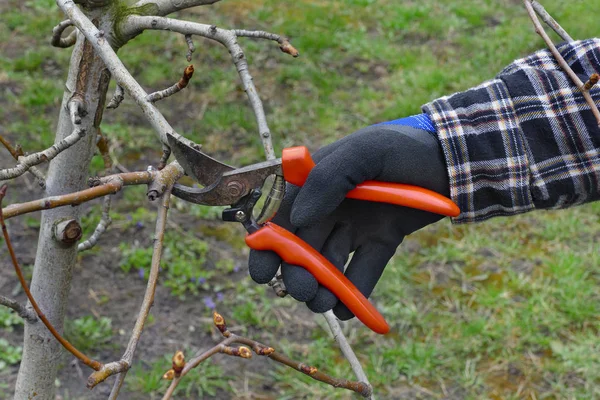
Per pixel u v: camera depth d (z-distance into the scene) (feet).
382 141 4.44
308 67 15.83
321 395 9.41
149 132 13.56
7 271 10.58
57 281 5.45
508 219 12.48
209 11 17.25
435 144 4.66
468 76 15.94
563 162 4.64
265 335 10.23
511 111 4.68
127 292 10.62
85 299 10.38
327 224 4.77
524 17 18.12
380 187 4.41
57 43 5.70
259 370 9.75
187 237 11.57
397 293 10.94
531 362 9.98
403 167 4.51
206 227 11.87
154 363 9.66
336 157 4.30
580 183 4.63
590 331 10.41
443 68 16.24
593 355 10.04
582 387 9.65
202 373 9.52
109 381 9.39
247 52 16.02
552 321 10.55
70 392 9.17
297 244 4.48
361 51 16.65
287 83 15.37
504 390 9.60
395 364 9.87
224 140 13.67
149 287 3.69
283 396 9.43
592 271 11.53
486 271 11.43
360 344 10.19
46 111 13.64
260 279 4.51
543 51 5.06
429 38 17.47
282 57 16.06
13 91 13.94
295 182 4.36
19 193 11.84
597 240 12.11
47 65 14.88
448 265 11.52
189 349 9.89
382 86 15.65
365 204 4.74
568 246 11.96
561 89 4.68
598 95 4.63
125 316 10.25
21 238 11.18
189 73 4.03
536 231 12.25
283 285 4.90
